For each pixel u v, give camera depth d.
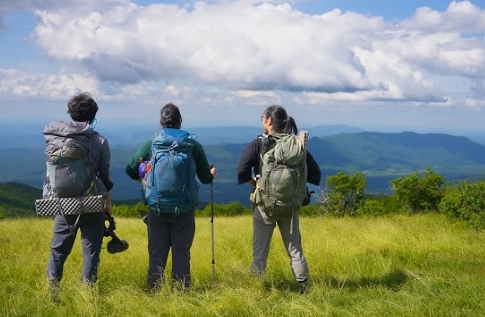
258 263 5.36
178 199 4.76
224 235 9.66
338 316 4.31
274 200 5.01
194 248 7.64
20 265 6.00
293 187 5.00
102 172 4.75
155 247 5.00
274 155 5.02
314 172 5.34
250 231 10.28
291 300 4.52
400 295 4.90
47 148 4.50
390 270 6.15
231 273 5.57
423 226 10.95
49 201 4.48
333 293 5.05
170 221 4.93
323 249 7.22
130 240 9.12
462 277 5.61
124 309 4.27
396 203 19.09
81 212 4.49
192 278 5.61
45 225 12.18
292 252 5.28
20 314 4.12
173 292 4.73
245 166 5.16
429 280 5.38
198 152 4.98
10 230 10.64
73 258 6.69
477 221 10.47
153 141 4.87
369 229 10.11
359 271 6.14
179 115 5.06
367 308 4.40
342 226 11.31
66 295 4.50
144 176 4.89
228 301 4.38
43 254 7.07
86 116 4.75
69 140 4.48
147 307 4.30
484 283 5.29
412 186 17.73
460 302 4.62
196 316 4.20
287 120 5.27
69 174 4.46
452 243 8.21
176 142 4.77
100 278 5.42
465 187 11.65
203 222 15.07
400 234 9.20
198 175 5.21
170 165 4.70
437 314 4.28
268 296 4.90
